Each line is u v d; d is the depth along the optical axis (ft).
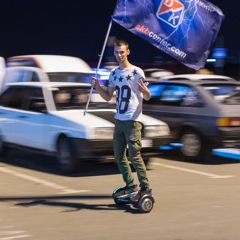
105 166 38.11
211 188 31.45
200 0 29.25
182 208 26.63
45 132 36.99
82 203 27.63
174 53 29.45
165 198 28.78
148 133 35.78
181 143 41.81
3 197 29.07
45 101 37.42
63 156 35.70
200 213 25.70
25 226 23.49
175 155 44.47
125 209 26.37
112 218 24.71
